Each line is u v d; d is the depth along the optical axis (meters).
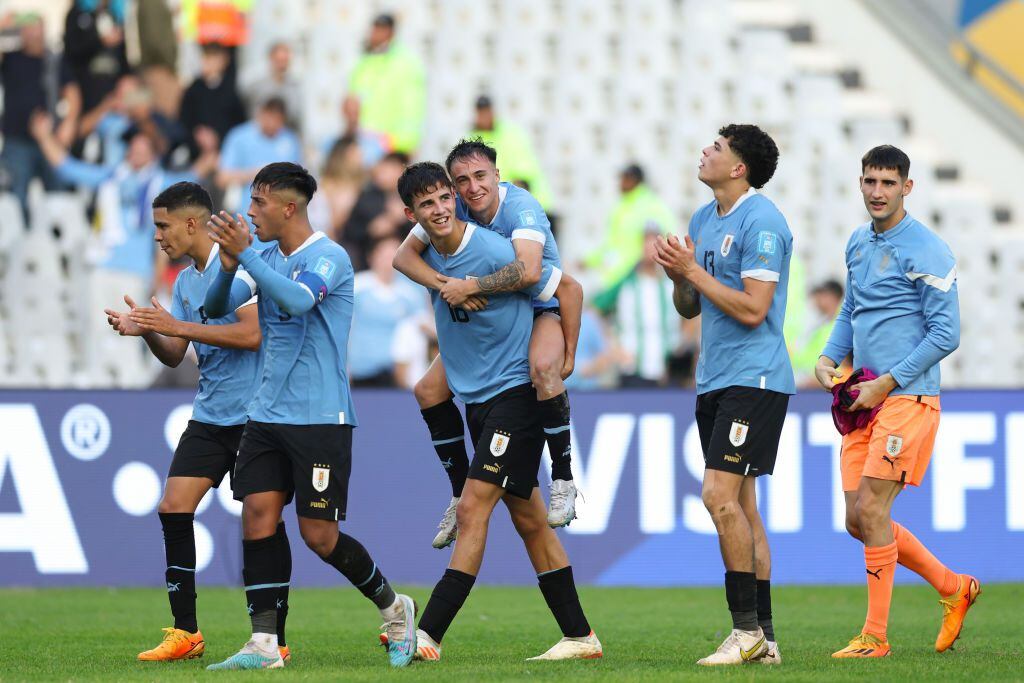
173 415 36.75
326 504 20.39
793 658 21.72
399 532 37.09
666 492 37.16
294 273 20.75
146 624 28.23
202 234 22.69
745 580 20.81
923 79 59.81
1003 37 60.41
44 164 50.22
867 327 23.05
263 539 20.66
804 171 54.47
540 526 21.52
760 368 21.11
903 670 19.50
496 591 35.84
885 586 22.45
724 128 21.59
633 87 55.69
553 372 20.55
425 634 20.89
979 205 53.56
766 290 20.94
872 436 22.77
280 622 21.36
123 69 52.50
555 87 55.50
